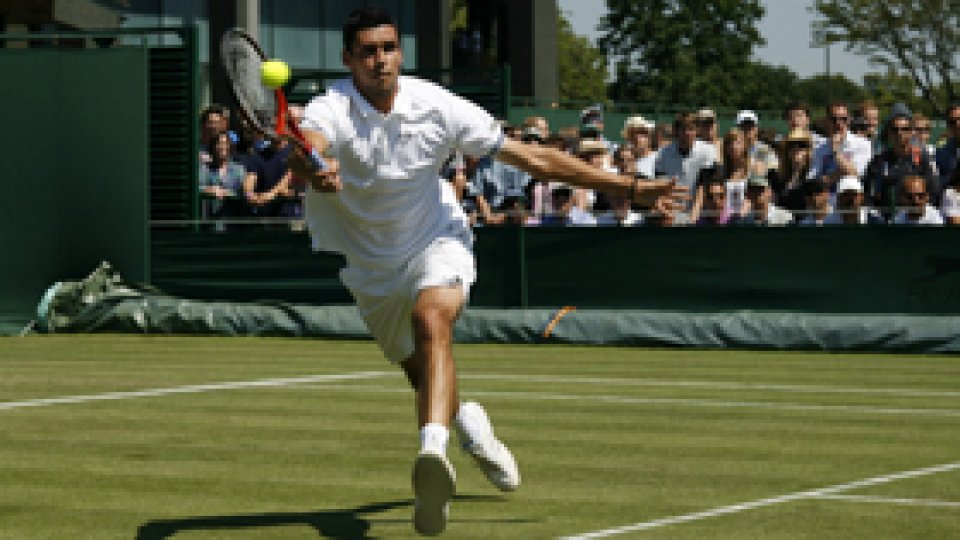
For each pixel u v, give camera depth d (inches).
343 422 369.4
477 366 527.5
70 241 725.3
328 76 802.8
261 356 573.3
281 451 320.5
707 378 483.2
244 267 704.4
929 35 2559.1
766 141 819.4
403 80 238.8
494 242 660.7
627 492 267.6
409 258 239.3
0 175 730.8
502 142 238.1
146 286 719.1
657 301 632.4
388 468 297.0
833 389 449.7
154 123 720.3
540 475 287.4
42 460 309.7
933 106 2588.6
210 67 1184.8
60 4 988.6
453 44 1539.1
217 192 719.7
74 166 723.4
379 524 239.1
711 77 3467.0
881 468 295.9
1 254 728.3
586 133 754.8
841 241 601.6
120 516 247.1
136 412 392.8
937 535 226.8
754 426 362.9
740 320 598.2
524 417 381.1
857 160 681.0
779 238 611.8
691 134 666.2
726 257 620.4
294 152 217.5
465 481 280.8
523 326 627.5
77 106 724.0
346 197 237.1
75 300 708.0
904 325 574.9
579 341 619.2
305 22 1562.5
